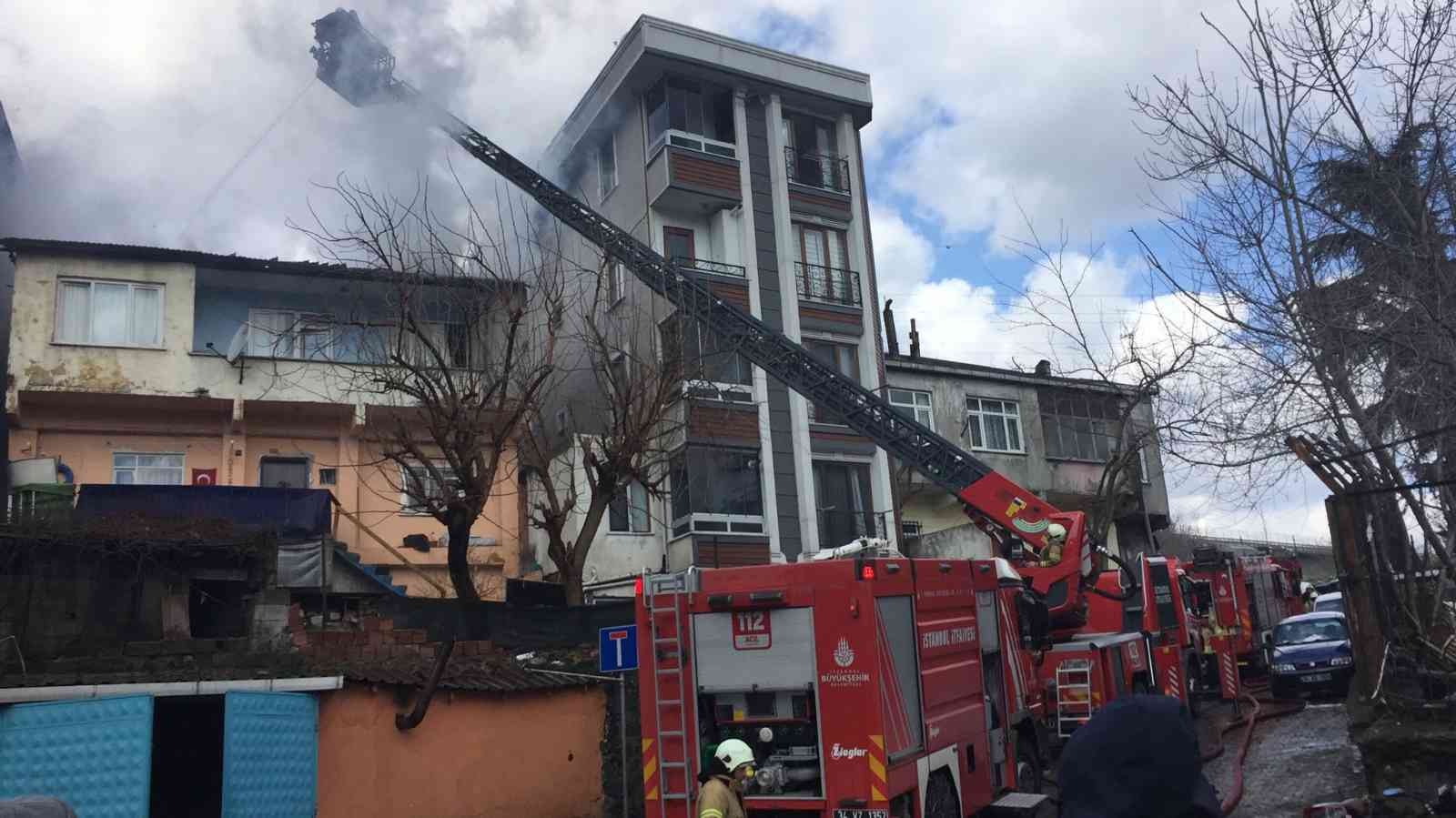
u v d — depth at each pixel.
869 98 30.78
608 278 22.11
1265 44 10.12
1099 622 18.41
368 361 21.80
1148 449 35.00
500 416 17.67
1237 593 24.56
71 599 12.45
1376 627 10.54
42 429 20.72
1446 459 10.37
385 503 22.45
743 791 9.51
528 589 22.27
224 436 21.73
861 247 29.69
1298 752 14.84
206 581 13.48
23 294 20.50
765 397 26.53
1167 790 2.82
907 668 10.01
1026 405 33.59
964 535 29.39
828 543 26.98
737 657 9.88
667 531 25.64
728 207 28.30
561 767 13.68
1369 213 9.99
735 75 28.83
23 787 10.07
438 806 12.54
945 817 10.26
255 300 22.92
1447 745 9.77
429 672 12.95
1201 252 10.52
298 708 11.59
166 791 11.55
